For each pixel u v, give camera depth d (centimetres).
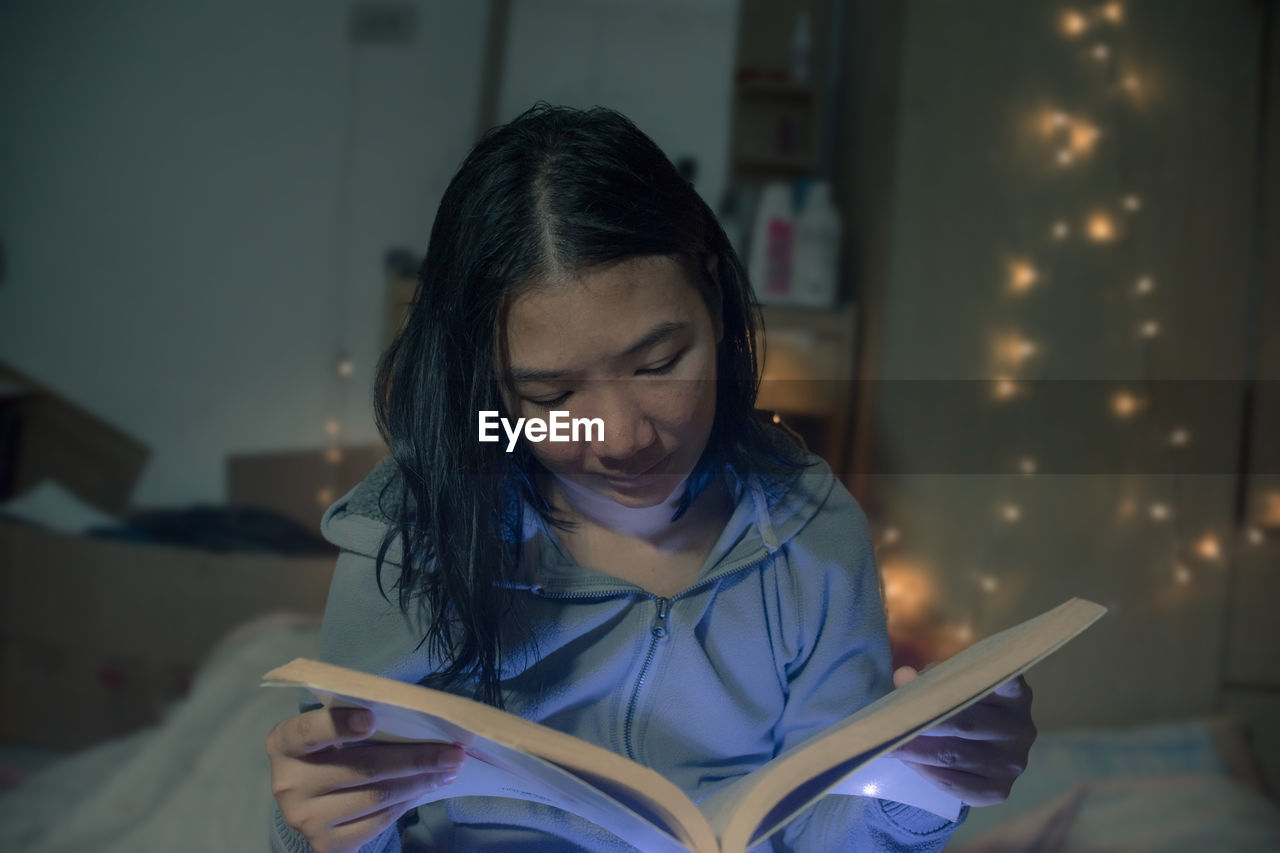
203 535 186
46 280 204
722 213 200
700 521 68
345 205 204
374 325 205
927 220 162
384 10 202
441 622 60
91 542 171
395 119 204
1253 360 159
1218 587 160
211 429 205
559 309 51
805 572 67
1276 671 161
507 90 203
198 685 149
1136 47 158
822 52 216
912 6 161
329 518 65
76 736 168
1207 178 158
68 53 201
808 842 69
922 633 161
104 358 204
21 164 202
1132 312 160
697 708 66
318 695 49
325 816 52
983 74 160
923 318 163
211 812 124
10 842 124
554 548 64
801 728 68
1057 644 52
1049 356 161
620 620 65
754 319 66
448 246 55
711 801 56
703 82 204
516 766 49
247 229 204
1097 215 160
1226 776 144
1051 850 126
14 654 171
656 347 53
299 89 203
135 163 202
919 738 57
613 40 203
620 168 52
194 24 201
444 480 58
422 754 52
